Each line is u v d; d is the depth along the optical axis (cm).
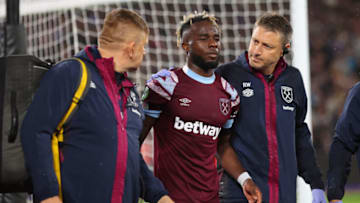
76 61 807
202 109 977
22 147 758
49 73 790
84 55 825
